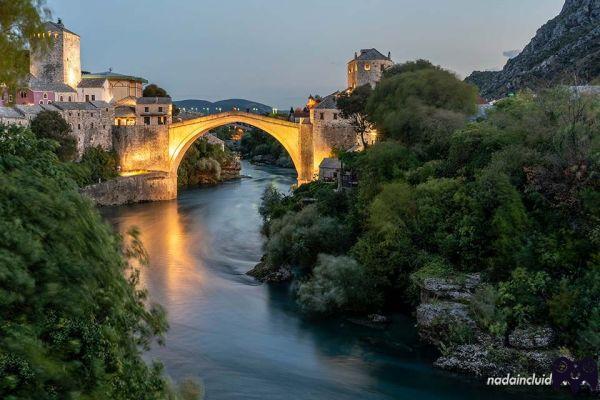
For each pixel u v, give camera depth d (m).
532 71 168.50
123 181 103.94
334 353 36.44
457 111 61.53
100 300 15.50
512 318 35.31
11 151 18.17
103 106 115.12
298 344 37.88
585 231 37.44
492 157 44.50
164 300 46.84
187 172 133.88
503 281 38.34
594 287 33.97
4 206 14.41
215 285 51.56
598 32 162.75
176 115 178.00
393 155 54.78
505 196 40.56
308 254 52.62
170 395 16.77
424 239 45.59
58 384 12.55
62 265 14.54
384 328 40.41
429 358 35.47
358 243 48.53
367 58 119.31
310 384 32.25
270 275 53.03
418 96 63.28
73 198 17.02
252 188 126.75
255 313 43.88
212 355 35.91
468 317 36.12
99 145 112.31
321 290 43.75
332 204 58.47
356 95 87.00
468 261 41.91
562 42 192.75
